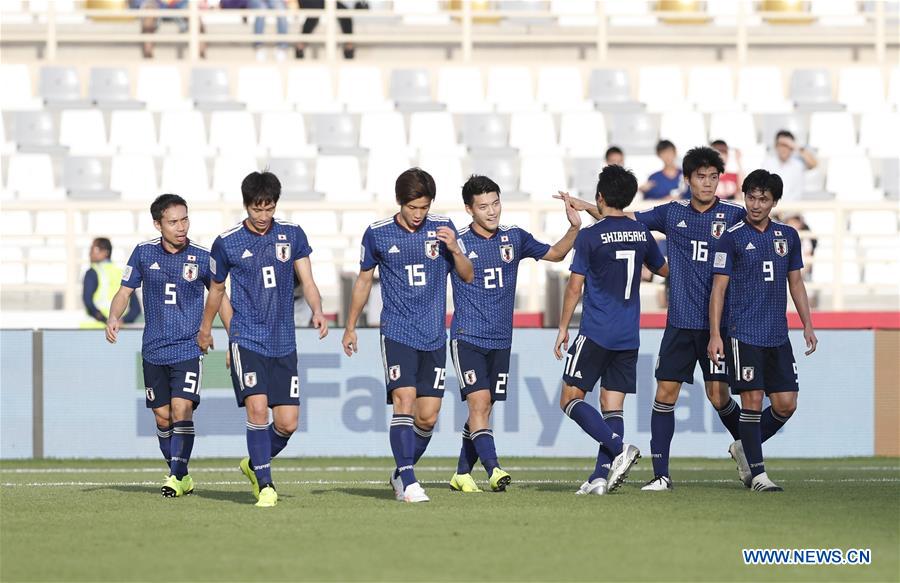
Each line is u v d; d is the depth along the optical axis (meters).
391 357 28.47
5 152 73.00
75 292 56.66
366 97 79.06
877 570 19.72
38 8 86.38
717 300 29.62
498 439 46.16
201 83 79.00
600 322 29.34
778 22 87.00
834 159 71.69
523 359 46.22
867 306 63.12
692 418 46.16
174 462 30.39
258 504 27.73
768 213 29.88
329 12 79.38
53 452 45.91
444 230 27.94
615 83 79.75
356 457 45.91
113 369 46.03
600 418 29.31
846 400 47.09
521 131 75.31
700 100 80.19
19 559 20.59
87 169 70.94
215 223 68.44
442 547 21.59
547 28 85.00
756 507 27.03
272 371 28.36
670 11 86.75
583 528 23.78
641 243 29.58
